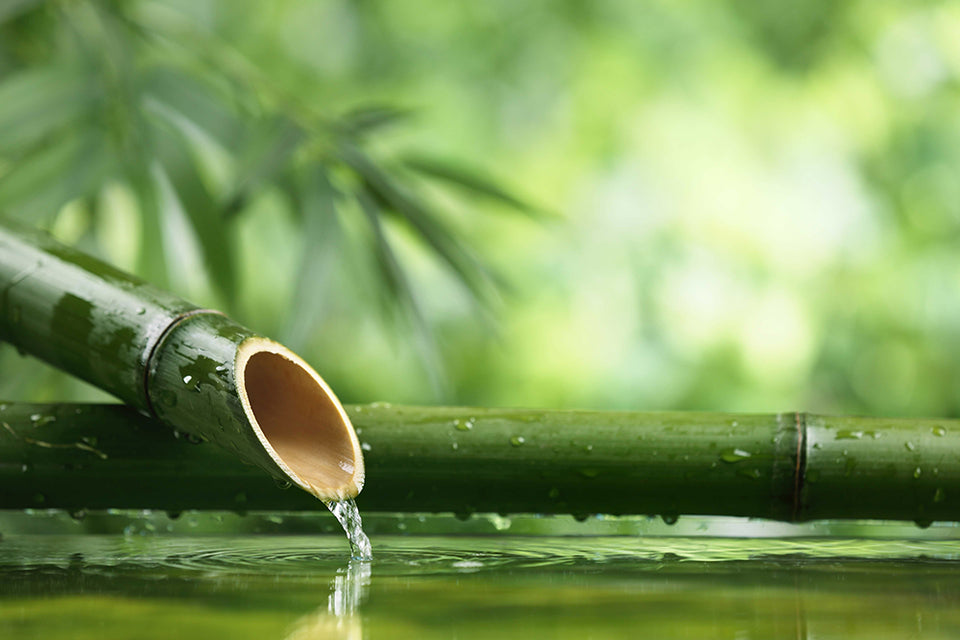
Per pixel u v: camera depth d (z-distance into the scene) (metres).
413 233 2.72
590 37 5.19
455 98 5.23
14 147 2.52
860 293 4.74
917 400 4.86
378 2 5.33
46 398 2.92
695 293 4.66
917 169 4.82
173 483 2.20
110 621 2.00
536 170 5.02
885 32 4.88
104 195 2.87
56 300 2.17
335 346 5.09
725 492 2.20
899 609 2.02
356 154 2.60
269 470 2.10
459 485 2.20
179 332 2.13
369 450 2.20
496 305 2.91
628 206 4.85
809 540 2.23
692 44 5.02
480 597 2.04
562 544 2.20
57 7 2.61
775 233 4.69
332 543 2.20
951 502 2.19
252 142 2.56
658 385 4.70
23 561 2.14
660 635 1.98
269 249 4.72
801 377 4.61
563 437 2.20
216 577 2.09
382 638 1.97
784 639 1.98
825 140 4.77
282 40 5.28
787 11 4.98
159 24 2.66
